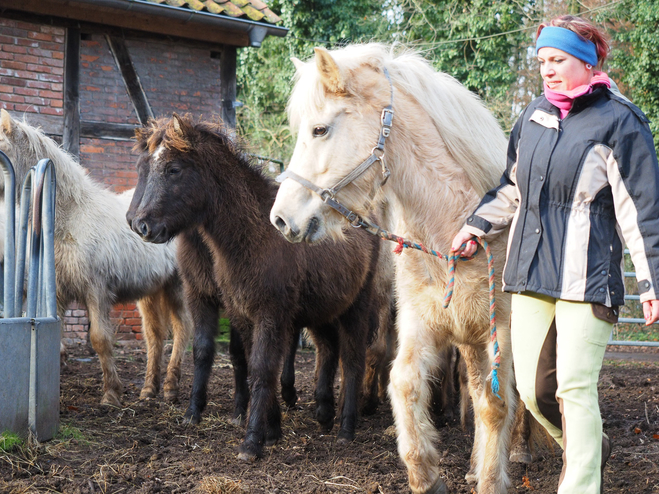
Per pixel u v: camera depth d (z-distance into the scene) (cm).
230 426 445
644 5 1329
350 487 321
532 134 238
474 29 1564
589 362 223
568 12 1540
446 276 272
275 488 317
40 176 377
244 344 416
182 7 826
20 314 374
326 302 418
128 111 853
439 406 470
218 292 448
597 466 219
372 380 512
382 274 513
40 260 401
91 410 468
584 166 222
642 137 217
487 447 276
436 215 275
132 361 729
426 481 270
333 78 254
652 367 789
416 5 1612
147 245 561
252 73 1931
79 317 824
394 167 270
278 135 1706
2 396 344
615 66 1391
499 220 259
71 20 812
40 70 797
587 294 221
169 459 359
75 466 339
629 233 216
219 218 387
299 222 257
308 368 732
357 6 1789
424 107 275
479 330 281
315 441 418
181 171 390
